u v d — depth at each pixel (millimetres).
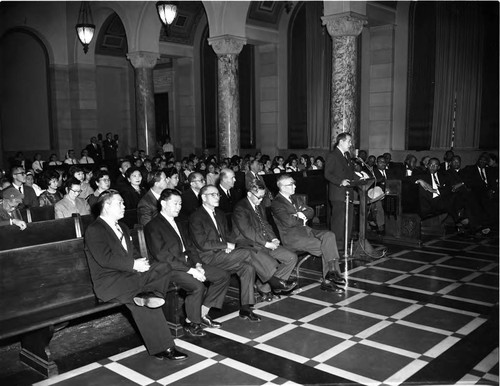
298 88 15023
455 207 8516
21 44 17297
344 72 9578
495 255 7258
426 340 4395
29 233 5066
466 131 12086
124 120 19531
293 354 4164
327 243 5770
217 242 5031
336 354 4148
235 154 12367
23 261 3936
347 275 6348
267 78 15758
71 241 4230
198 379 3768
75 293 4207
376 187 7516
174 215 4719
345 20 9422
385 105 13234
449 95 12242
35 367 3938
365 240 7125
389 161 11281
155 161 12086
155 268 4367
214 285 4785
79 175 6652
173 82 18609
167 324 4328
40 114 17922
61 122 18078
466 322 4793
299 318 4961
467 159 12000
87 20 16891
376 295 5598
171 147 17641
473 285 5898
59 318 3822
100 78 18812
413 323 4781
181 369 3936
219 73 12109
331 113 9852
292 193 5992
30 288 3953
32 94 17688
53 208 6254
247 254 4996
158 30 14398
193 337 4551
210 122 17438
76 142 18094
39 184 9609
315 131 14812
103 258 4133
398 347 4262
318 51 14398
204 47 17297
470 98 11938
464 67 11938
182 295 5051
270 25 15102
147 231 4691
